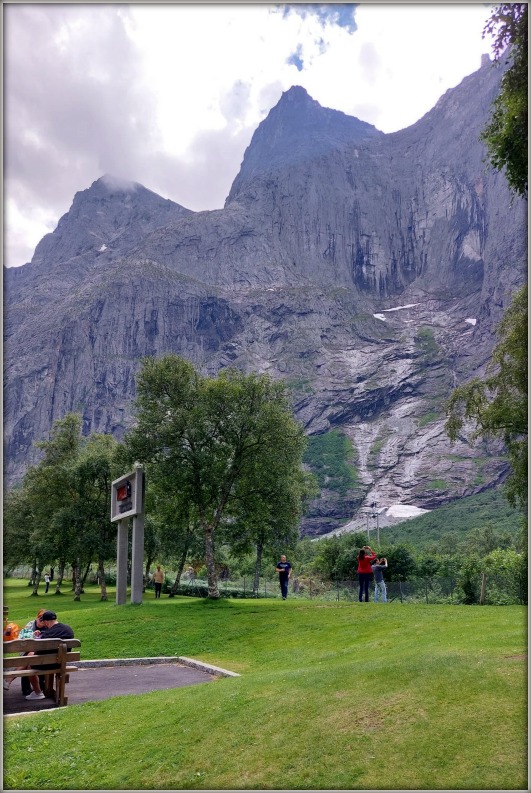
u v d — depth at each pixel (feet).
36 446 164.35
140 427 95.76
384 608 69.51
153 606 84.74
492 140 53.72
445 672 30.66
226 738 29.17
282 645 60.59
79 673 53.57
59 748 32.17
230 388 95.66
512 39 51.19
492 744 23.82
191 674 52.39
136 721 34.35
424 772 23.12
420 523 638.53
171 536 159.22
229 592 152.66
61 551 153.17
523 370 90.12
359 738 26.22
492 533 325.42
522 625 44.75
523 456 91.81
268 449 96.17
